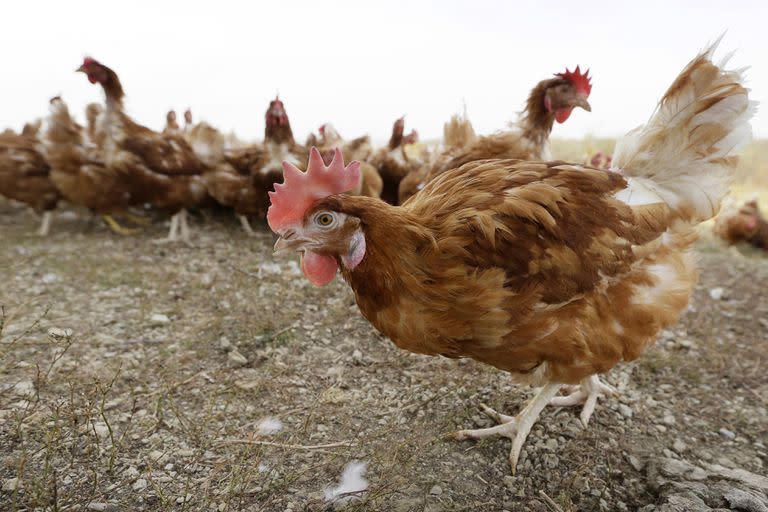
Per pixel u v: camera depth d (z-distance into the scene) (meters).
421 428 0.49
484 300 0.36
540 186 0.40
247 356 0.60
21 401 0.48
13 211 1.25
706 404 0.56
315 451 0.46
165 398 0.51
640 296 0.41
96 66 0.92
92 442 0.44
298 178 0.37
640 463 0.46
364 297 0.39
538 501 0.42
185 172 0.98
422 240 0.37
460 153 0.84
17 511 0.36
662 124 0.45
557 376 0.41
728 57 0.43
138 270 0.83
